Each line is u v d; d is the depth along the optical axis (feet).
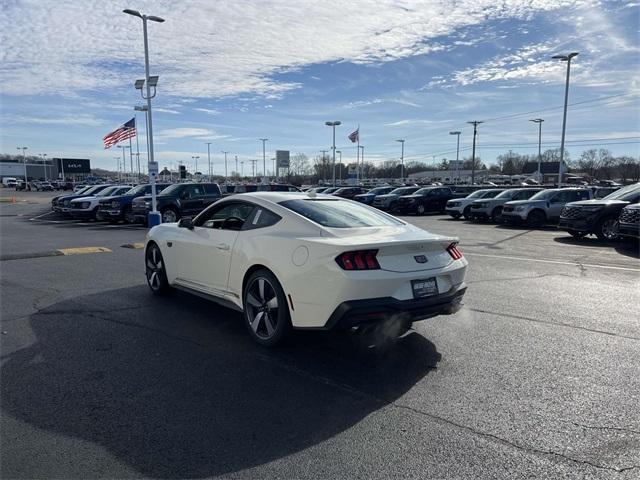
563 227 48.75
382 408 11.37
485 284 25.18
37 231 58.13
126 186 85.30
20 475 8.75
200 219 19.85
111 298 22.27
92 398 11.92
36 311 19.94
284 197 17.35
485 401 11.67
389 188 113.39
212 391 12.33
